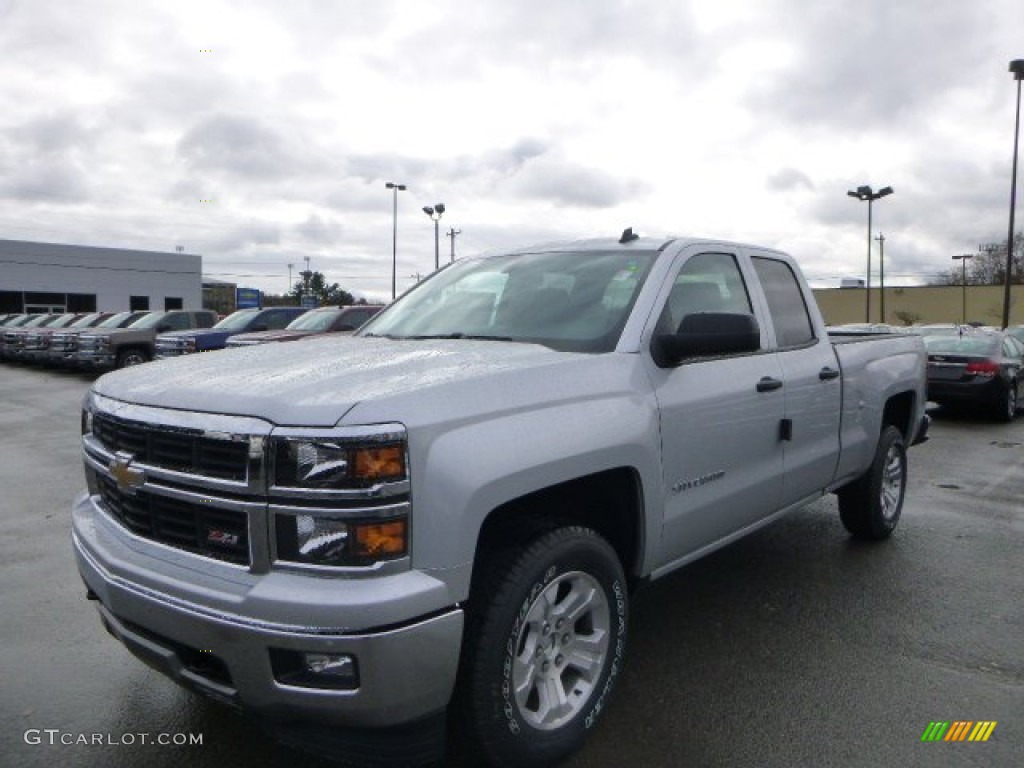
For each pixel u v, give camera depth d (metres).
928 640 4.09
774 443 4.19
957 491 7.66
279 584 2.35
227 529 2.50
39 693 3.55
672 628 4.25
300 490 2.33
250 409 2.46
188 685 2.61
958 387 12.98
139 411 2.74
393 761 2.52
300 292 92.31
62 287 48.62
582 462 2.89
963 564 5.31
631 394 3.22
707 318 3.32
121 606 2.67
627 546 3.39
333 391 2.49
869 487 5.53
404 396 2.47
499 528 2.88
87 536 2.97
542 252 4.30
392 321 4.27
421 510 2.40
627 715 3.34
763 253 4.61
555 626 2.94
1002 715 3.34
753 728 3.24
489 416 2.65
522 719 2.76
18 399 16.50
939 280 91.44
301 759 3.04
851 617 4.39
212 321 23.42
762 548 5.68
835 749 3.09
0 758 3.05
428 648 2.40
